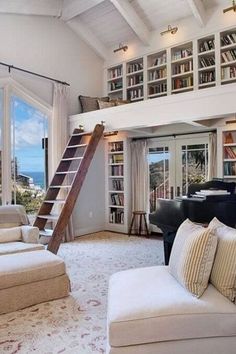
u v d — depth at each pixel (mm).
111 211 7027
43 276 2973
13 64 5355
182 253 2111
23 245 3711
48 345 2252
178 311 1763
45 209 5305
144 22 6051
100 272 3986
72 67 6363
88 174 6719
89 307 2889
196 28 5551
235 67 5281
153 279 2234
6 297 2766
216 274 1988
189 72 5703
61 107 5957
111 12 6062
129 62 6629
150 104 4801
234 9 4953
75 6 5734
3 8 5117
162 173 6484
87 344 2264
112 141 6926
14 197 5340
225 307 1796
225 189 4305
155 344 1729
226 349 1748
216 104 4090
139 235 6488
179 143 6227
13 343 2279
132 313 1767
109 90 6977
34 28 5691
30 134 5629
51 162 5887
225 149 5359
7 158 5211
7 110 5234
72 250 5191
